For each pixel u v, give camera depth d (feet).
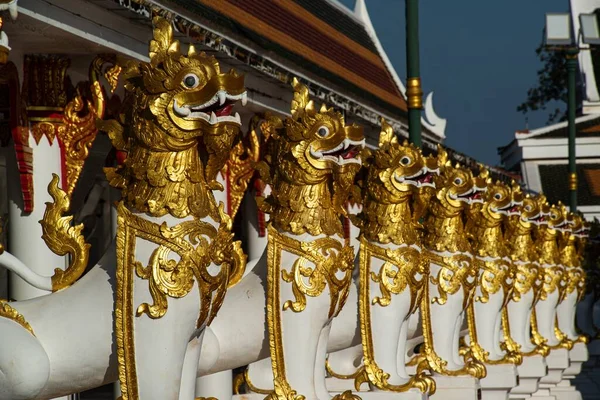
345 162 39.78
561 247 84.74
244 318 39.55
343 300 40.83
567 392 86.48
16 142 41.47
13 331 29.53
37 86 42.29
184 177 30.30
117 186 30.60
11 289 42.60
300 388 39.68
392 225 47.50
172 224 30.07
